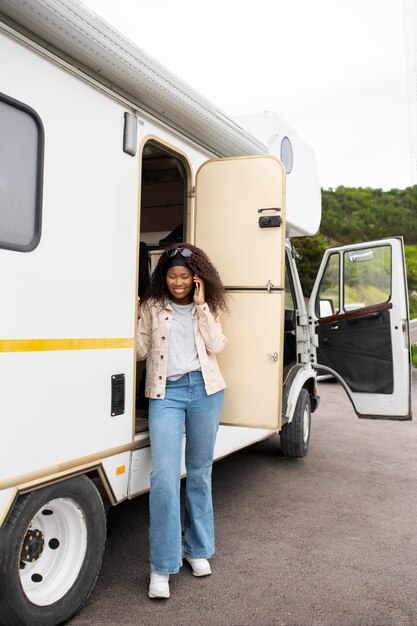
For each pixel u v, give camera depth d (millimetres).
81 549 2496
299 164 5246
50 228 2287
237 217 3283
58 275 2326
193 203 3434
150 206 4406
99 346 2559
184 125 3248
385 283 5070
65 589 2412
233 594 2732
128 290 2764
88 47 2393
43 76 2266
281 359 3166
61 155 2350
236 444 4066
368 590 2805
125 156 2760
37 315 2225
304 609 2611
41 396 2240
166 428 2674
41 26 2184
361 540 3432
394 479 4754
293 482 4629
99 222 2564
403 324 4953
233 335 3242
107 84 2627
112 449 2654
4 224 2104
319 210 5801
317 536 3486
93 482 2611
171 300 2881
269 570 2998
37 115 2232
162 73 2861
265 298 3188
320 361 5441
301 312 5320
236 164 3293
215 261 3318
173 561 2635
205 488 2889
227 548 3275
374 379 5109
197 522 2885
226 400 3248
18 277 2139
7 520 2135
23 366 2158
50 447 2289
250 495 4277
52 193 2301
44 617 2281
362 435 6457
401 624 2504
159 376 2732
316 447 5867
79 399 2441
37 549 2387
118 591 2738
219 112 3445
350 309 5277
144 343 2820
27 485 2164
